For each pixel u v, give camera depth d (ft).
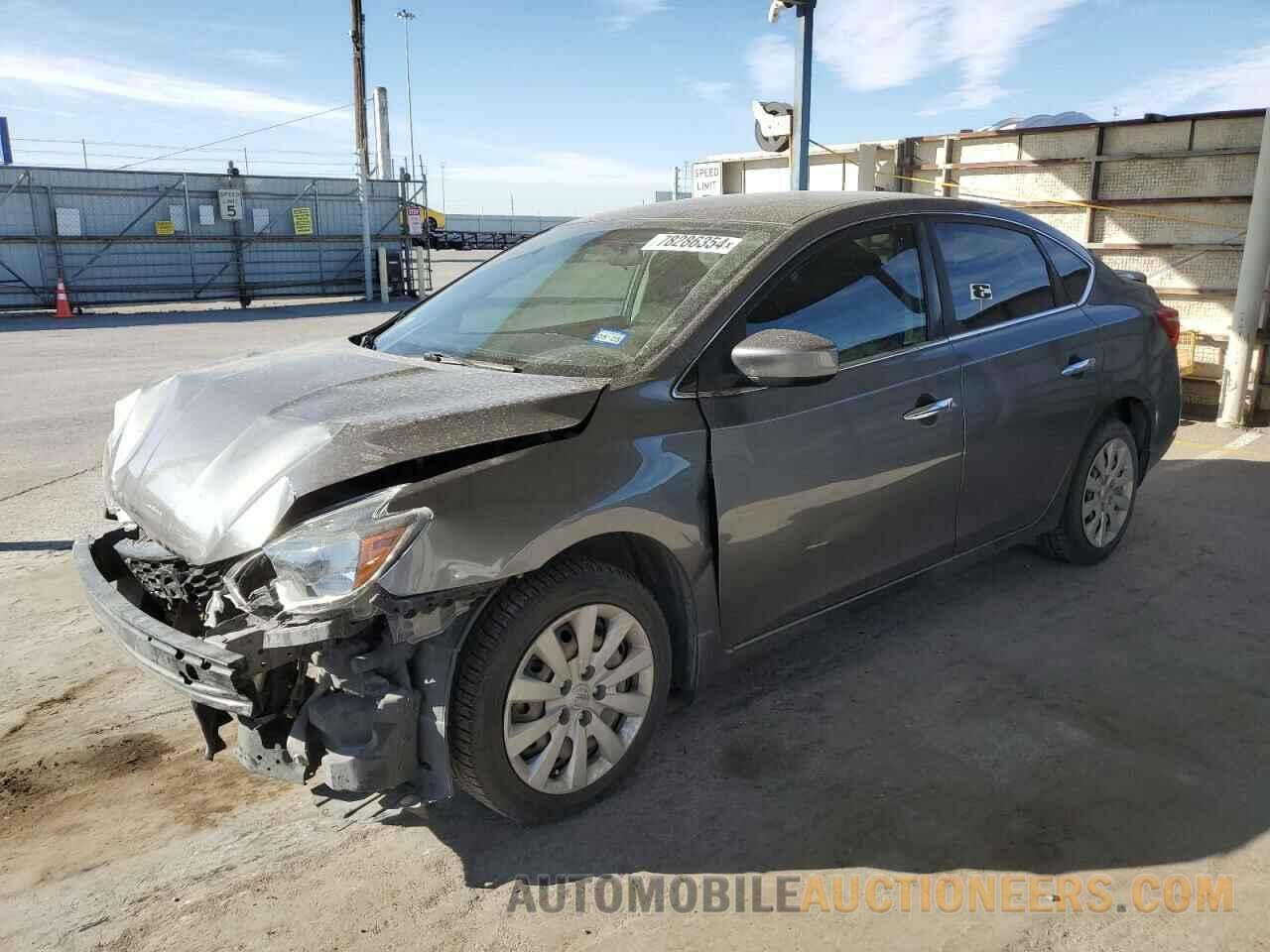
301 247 83.56
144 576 9.34
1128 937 7.67
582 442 8.79
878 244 11.60
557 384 9.36
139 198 74.90
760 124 25.89
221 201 77.82
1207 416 26.40
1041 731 10.69
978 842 8.84
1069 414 13.64
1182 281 26.17
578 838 9.02
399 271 89.04
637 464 9.02
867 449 10.84
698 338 9.78
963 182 30.37
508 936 7.81
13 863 8.81
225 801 9.74
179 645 7.85
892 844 8.84
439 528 7.84
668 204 13.00
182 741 10.85
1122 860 8.57
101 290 73.92
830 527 10.71
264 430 8.70
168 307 79.87
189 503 8.52
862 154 29.19
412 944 7.74
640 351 9.78
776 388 10.05
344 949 7.70
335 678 8.08
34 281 71.56
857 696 11.51
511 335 10.92
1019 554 15.99
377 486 8.05
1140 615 13.64
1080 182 27.58
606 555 9.78
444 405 8.77
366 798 8.96
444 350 11.10
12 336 55.01
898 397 11.16
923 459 11.50
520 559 8.20
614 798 9.59
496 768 8.52
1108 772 9.90
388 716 7.98
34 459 23.77
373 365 10.46
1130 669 12.08
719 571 9.82
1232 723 10.81
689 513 9.39
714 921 7.93
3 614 14.21
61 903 8.27
